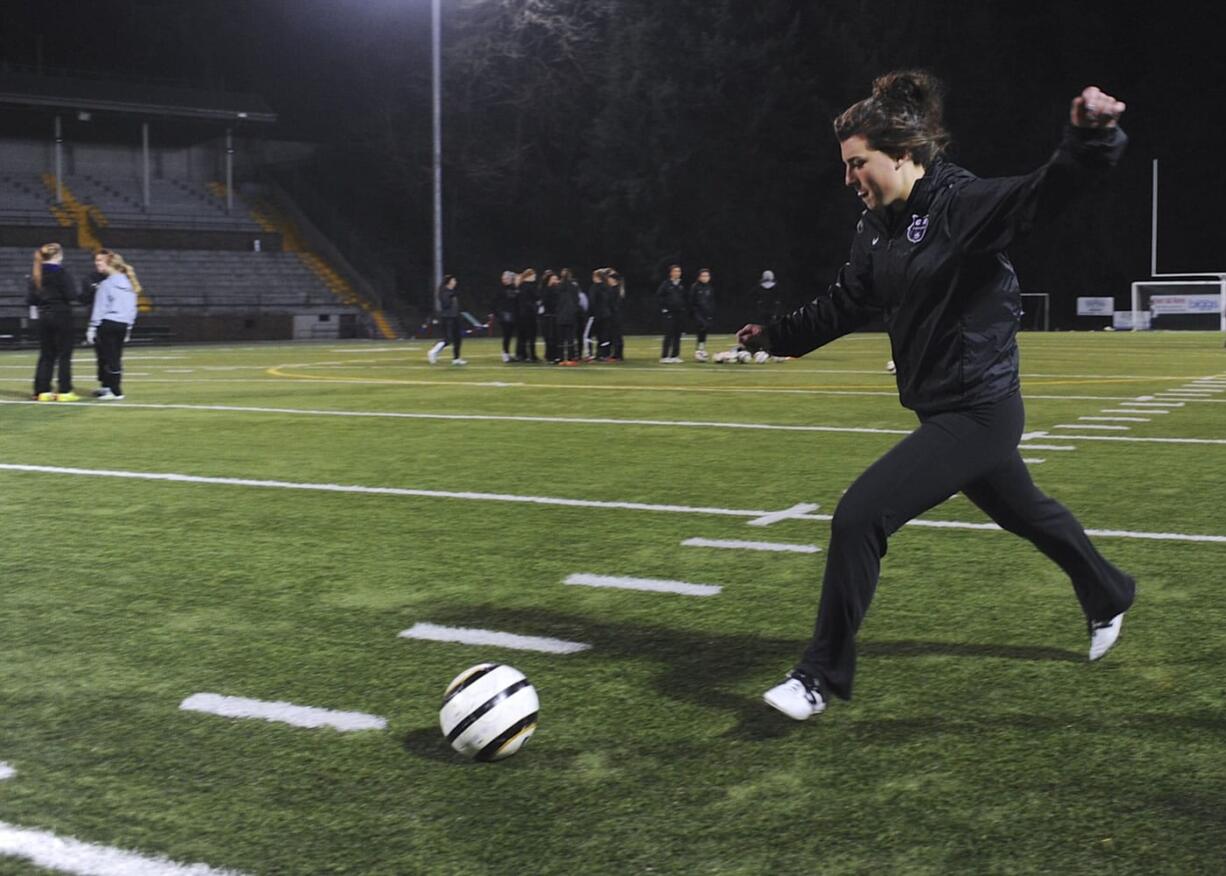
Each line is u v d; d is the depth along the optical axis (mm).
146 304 42406
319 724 3906
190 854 2994
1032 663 4465
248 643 4832
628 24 53062
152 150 50875
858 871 2875
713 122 53938
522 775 3473
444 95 52625
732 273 55281
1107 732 3762
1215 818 3146
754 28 53625
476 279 53719
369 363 26625
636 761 3570
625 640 4848
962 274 3646
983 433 3779
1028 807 3221
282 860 2961
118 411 14680
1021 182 3381
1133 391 16719
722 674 4398
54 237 43344
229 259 46750
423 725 3895
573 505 7914
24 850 3023
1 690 4262
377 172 53438
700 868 2898
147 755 3650
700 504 7930
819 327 4082
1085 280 57219
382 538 6887
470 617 5195
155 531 7125
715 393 17078
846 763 3537
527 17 52312
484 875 2875
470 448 10914
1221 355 27047
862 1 54750
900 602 5336
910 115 3609
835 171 55625
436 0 42656
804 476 9125
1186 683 4223
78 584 5836
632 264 54875
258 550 6586
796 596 5523
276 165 52531
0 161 47531
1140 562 6082
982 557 6215
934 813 3189
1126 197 56875
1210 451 10281
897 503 3742
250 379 20922
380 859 2963
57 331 16234
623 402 15641
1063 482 8633
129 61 51219
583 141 55000
